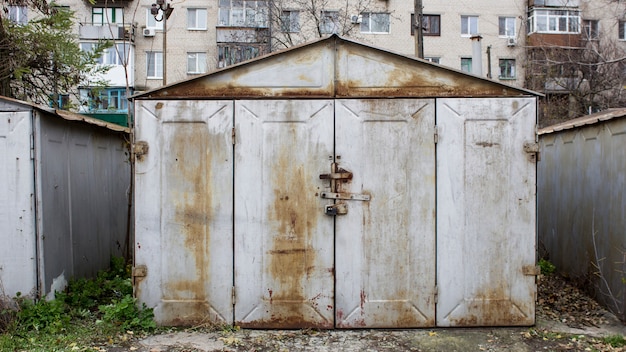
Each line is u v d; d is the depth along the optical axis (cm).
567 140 699
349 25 2134
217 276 494
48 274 530
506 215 491
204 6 2566
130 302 491
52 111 528
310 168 493
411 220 492
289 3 2244
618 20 1695
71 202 599
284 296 493
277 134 493
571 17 2486
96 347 446
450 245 492
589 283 616
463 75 491
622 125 534
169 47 2580
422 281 492
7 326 476
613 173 554
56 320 489
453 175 491
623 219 528
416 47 1166
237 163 493
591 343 461
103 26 2473
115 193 765
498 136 491
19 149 509
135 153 489
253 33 2370
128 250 779
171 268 493
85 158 648
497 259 492
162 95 492
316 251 493
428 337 474
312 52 495
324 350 446
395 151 493
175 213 493
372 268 493
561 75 1988
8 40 864
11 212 509
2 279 507
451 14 2669
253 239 493
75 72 980
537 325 506
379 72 495
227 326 492
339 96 494
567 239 695
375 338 474
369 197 492
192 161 493
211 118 493
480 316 492
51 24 913
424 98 491
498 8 2669
